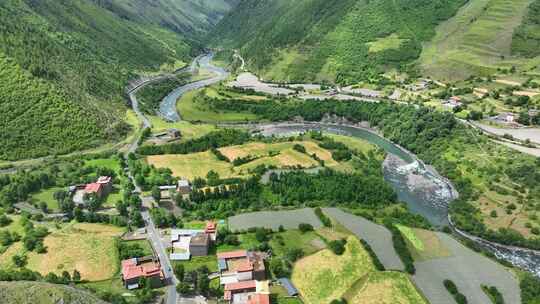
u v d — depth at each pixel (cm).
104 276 13888
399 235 15688
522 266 15462
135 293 13100
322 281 13738
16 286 11538
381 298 12950
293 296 13188
